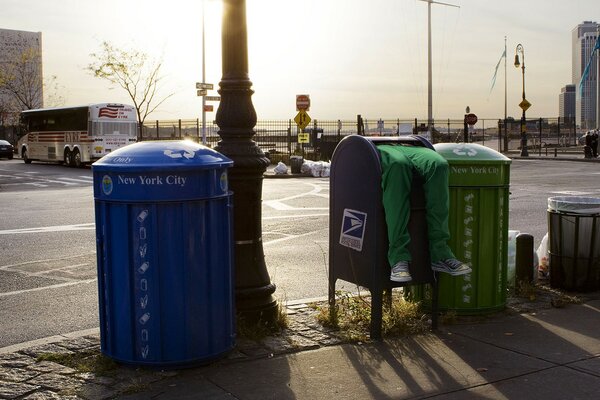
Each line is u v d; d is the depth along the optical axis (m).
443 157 6.09
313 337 5.64
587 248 7.05
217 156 4.99
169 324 4.75
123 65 50.41
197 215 4.74
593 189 20.34
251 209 5.75
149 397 4.41
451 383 4.64
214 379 4.71
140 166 4.61
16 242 11.52
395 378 4.73
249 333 5.58
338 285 8.14
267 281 5.82
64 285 8.29
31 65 70.75
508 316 6.30
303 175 28.80
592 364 4.99
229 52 5.74
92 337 5.75
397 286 5.64
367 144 5.63
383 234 5.56
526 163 36.97
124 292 4.76
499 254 6.32
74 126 36.41
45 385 4.60
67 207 17.03
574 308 6.57
